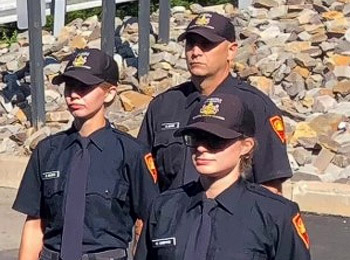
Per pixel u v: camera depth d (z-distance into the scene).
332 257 7.25
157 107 4.46
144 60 10.81
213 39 4.33
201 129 3.36
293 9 11.99
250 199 3.42
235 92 4.39
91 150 4.17
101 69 4.14
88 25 12.80
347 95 10.24
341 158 8.95
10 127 10.22
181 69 10.95
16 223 8.27
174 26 12.23
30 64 10.11
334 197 8.18
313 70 10.64
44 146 4.25
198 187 3.50
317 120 9.53
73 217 4.10
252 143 3.47
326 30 11.30
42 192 4.24
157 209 3.50
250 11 12.15
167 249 3.43
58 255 4.14
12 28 13.48
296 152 8.99
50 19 13.15
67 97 4.18
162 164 4.37
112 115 10.04
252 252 3.36
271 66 10.54
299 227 3.45
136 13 13.82
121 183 4.16
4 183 9.30
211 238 3.38
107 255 4.11
